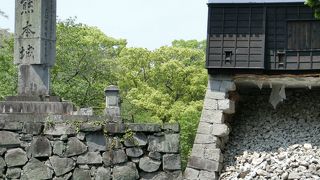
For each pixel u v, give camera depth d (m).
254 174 18.42
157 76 34.16
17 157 11.89
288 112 21.55
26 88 12.35
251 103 22.47
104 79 29.92
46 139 11.97
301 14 20.78
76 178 11.94
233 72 20.70
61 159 11.93
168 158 12.24
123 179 12.06
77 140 12.02
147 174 12.17
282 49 20.83
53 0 12.53
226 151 20.20
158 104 32.03
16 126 11.94
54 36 12.58
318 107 21.47
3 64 26.95
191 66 33.41
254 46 20.72
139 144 12.19
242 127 21.33
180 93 33.94
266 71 20.84
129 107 32.06
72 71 28.45
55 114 12.08
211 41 20.92
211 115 19.94
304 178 17.88
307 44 20.70
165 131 12.30
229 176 18.91
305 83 21.25
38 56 12.23
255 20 20.84
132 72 33.84
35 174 11.87
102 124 12.12
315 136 19.98
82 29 31.14
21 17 12.38
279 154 19.27
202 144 19.55
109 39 32.44
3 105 12.08
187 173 19.36
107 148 12.08
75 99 27.56
